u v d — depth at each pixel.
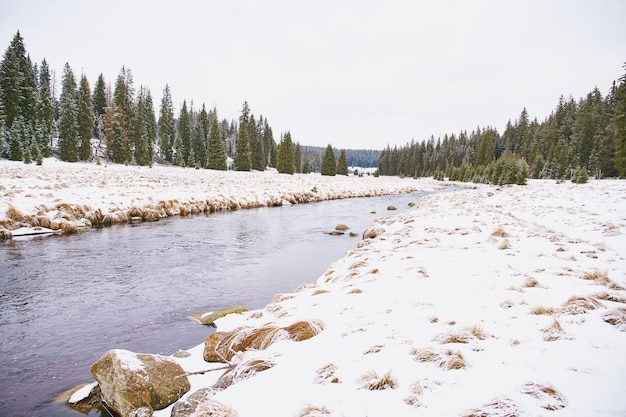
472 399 3.04
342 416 3.08
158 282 10.68
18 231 15.93
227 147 96.12
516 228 14.18
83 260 12.66
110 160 56.84
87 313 8.34
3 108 44.75
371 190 52.19
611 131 51.88
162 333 7.38
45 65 80.31
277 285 10.65
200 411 3.36
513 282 6.64
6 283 10.19
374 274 8.24
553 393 2.96
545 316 4.81
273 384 3.90
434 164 125.69
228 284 10.66
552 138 74.75
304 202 37.78
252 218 24.55
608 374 3.26
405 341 4.46
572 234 13.45
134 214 21.75
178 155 65.88
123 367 4.67
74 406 4.90
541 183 49.09
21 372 5.91
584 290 5.89
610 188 30.42
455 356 3.74
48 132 52.50
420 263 8.80
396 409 3.09
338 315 5.95
